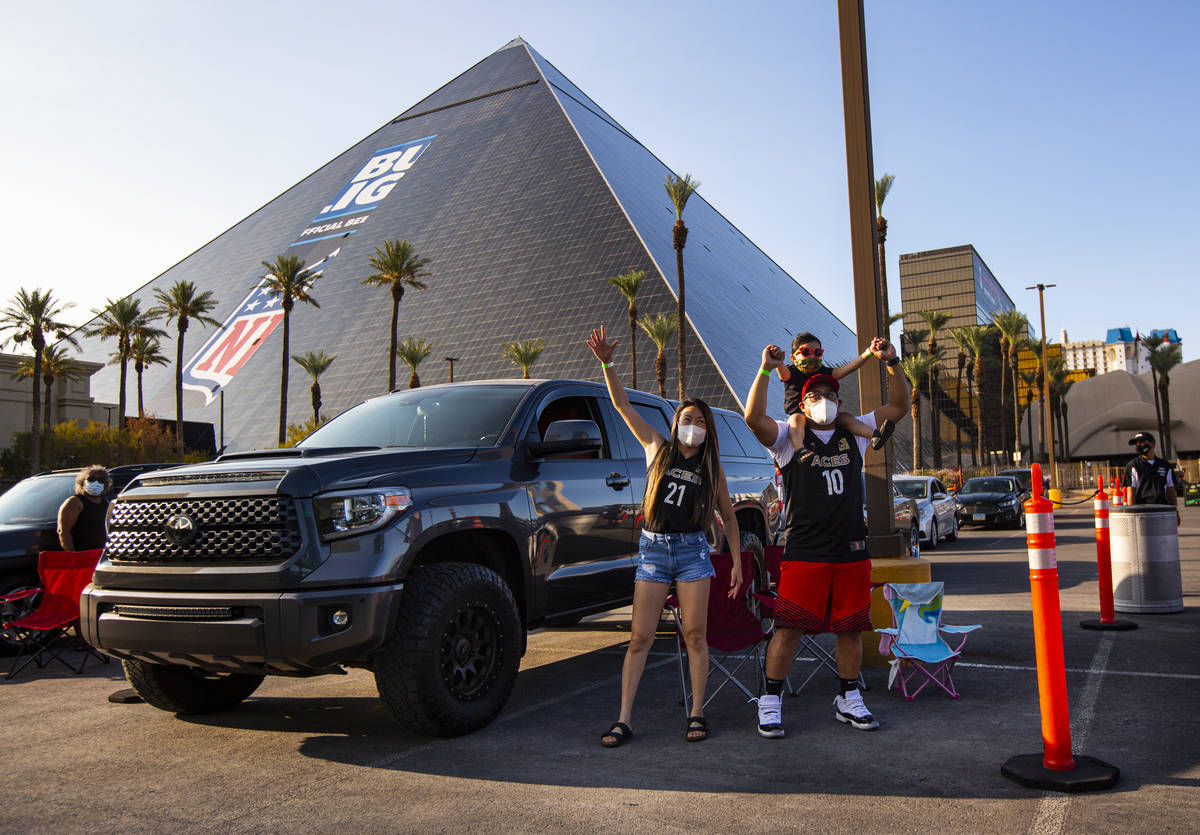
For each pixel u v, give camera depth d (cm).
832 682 610
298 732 509
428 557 519
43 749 486
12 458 4956
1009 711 507
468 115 12875
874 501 664
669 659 725
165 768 443
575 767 425
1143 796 358
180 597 457
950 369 10988
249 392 9981
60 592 732
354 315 10094
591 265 8994
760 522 820
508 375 8312
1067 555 1620
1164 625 784
